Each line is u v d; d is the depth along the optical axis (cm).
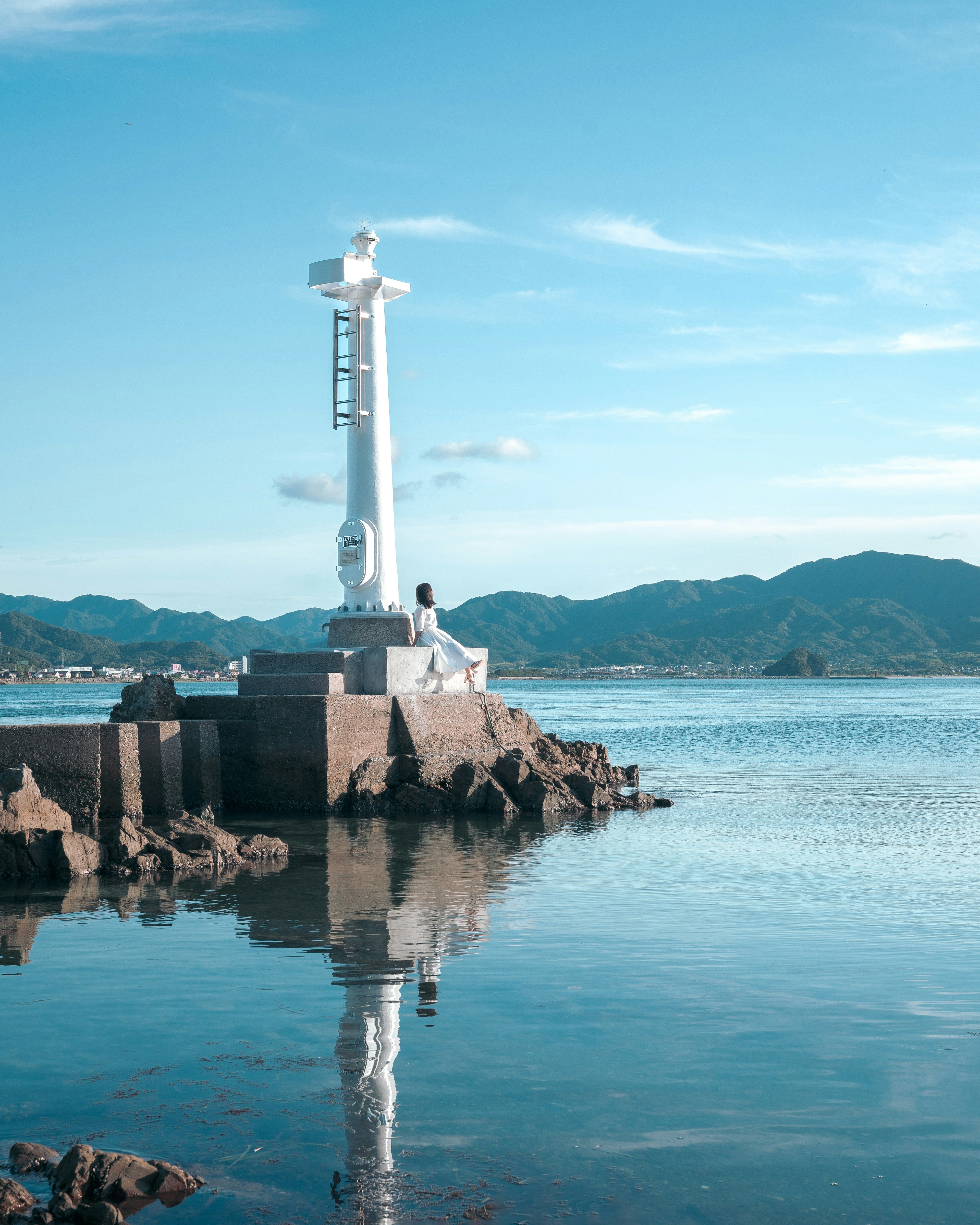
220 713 2666
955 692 18662
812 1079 832
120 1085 821
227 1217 639
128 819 1844
